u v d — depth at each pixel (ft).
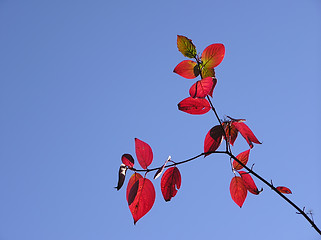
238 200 4.26
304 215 3.95
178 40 4.13
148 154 4.07
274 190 4.06
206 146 4.15
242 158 4.25
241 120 4.10
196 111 4.13
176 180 4.08
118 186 3.99
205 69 4.13
